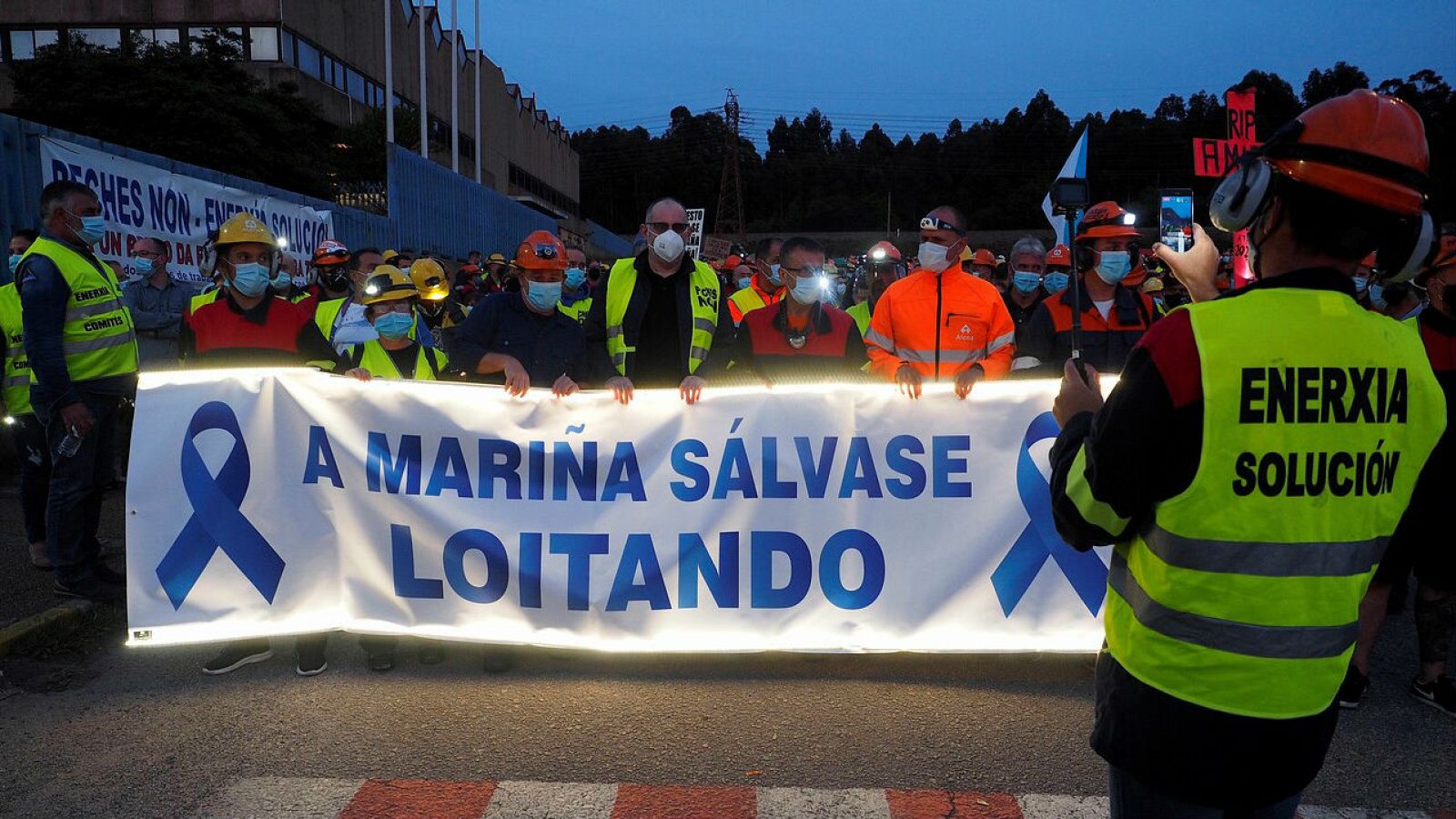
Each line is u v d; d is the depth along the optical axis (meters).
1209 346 1.43
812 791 3.11
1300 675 1.48
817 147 157.50
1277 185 1.49
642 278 4.98
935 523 4.02
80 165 8.43
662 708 3.73
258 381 4.08
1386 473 1.51
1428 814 3.03
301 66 31.78
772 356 4.71
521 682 3.99
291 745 3.41
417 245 18.00
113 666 4.16
